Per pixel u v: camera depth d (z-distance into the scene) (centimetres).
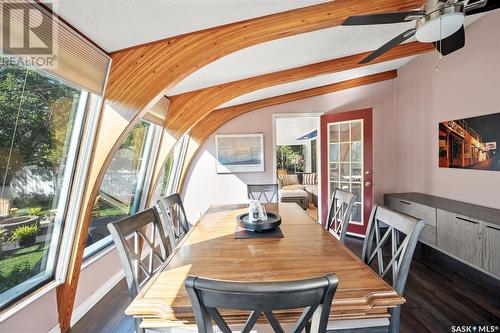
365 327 122
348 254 143
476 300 224
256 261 136
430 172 363
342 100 452
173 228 233
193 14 171
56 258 201
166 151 356
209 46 205
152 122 312
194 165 469
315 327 78
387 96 446
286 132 820
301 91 454
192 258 141
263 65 300
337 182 442
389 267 140
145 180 360
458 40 205
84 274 231
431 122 359
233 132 464
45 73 148
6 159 148
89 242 261
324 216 452
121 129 201
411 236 125
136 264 150
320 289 71
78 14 143
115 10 144
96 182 205
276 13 204
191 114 349
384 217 157
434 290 241
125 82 198
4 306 161
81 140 196
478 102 283
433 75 353
